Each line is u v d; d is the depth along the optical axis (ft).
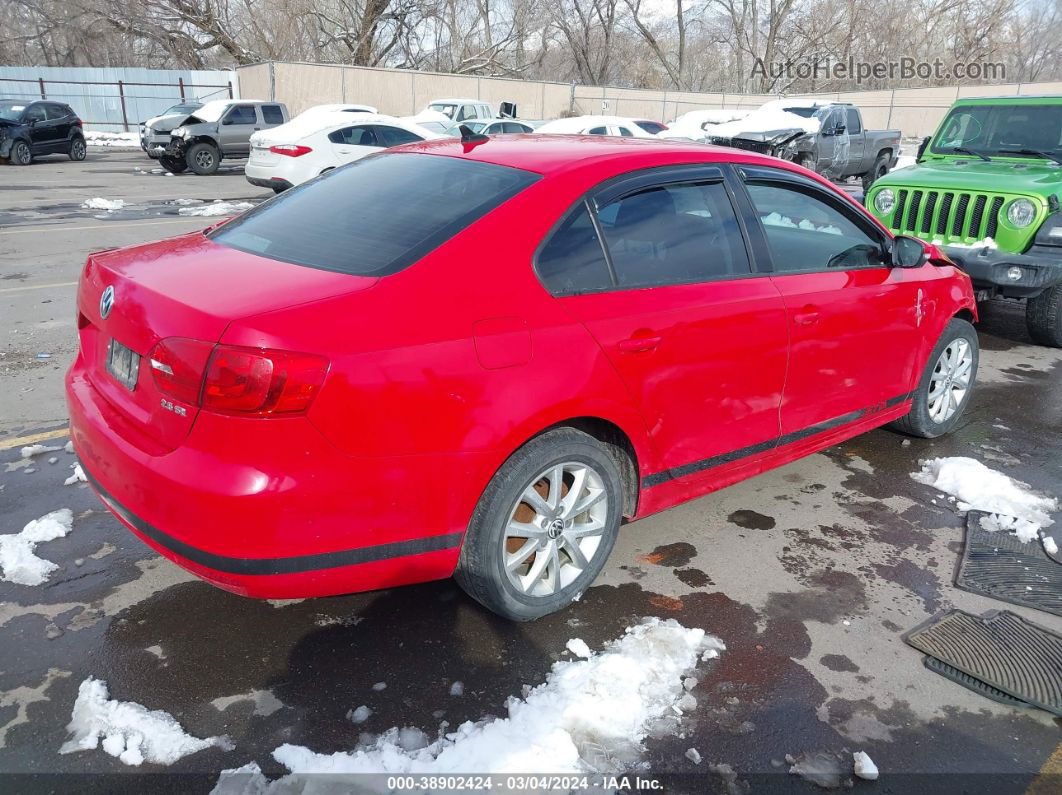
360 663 9.05
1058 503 13.52
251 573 7.69
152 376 7.95
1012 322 26.48
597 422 9.77
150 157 71.05
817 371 12.26
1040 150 24.44
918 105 115.14
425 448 8.11
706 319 10.38
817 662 9.34
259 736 7.97
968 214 22.29
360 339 7.71
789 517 12.81
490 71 129.70
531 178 9.71
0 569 10.60
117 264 9.41
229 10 123.03
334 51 126.31
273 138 46.83
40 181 55.36
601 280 9.61
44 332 21.08
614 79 165.07
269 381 7.30
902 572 11.34
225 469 7.45
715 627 9.92
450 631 9.64
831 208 12.78
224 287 8.20
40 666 8.84
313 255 9.03
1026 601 10.73
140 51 138.00
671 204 10.59
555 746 7.86
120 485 8.20
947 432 16.55
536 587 9.74
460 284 8.50
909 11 152.97
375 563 8.30
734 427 11.29
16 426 15.26
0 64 142.92
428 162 10.84
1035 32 156.04
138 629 9.51
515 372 8.62
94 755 7.69
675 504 11.18
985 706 8.76
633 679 8.81
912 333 14.02
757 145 49.93
